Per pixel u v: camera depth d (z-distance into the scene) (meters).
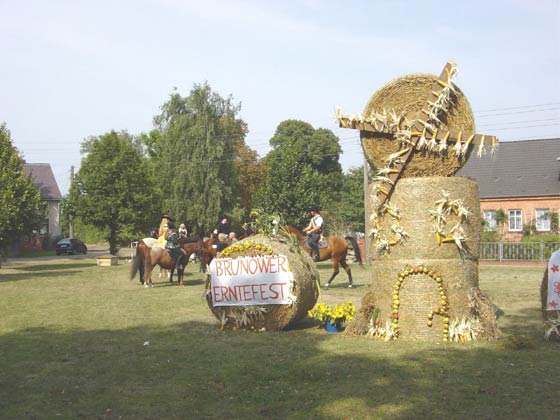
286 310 11.49
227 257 11.88
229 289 11.77
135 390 7.48
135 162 40.41
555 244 34.31
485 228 44.50
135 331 11.81
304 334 11.16
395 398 6.79
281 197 30.38
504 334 10.62
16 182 30.84
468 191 10.16
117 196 39.38
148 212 40.09
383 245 10.25
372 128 10.41
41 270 32.69
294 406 6.63
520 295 16.88
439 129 10.22
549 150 48.50
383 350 9.35
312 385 7.45
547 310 10.25
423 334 9.98
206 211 51.84
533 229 44.25
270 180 31.09
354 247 20.05
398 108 10.40
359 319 10.64
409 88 10.34
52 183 71.94
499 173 48.31
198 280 23.78
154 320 13.20
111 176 39.53
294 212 30.47
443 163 10.32
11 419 6.44
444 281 9.97
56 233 70.12
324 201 31.61
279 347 9.90
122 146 40.25
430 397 6.80
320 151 70.12
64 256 55.84
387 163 10.34
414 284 10.02
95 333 11.65
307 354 9.27
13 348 10.22
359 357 8.91
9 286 21.89
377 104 10.46
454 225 10.02
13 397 7.26
